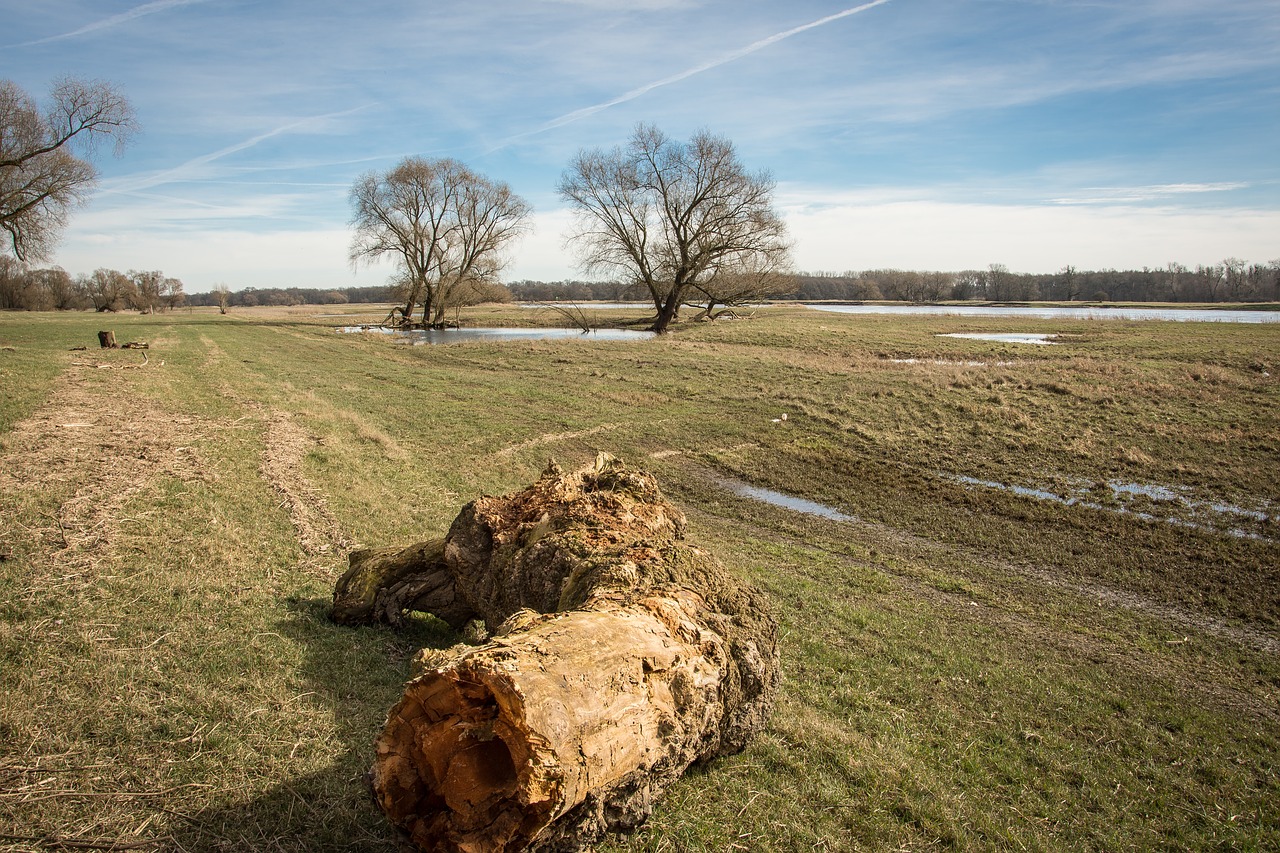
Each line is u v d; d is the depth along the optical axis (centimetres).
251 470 1175
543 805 331
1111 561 1265
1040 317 6562
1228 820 615
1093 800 620
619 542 611
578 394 2553
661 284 5794
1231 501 1557
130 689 519
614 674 382
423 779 359
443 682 348
